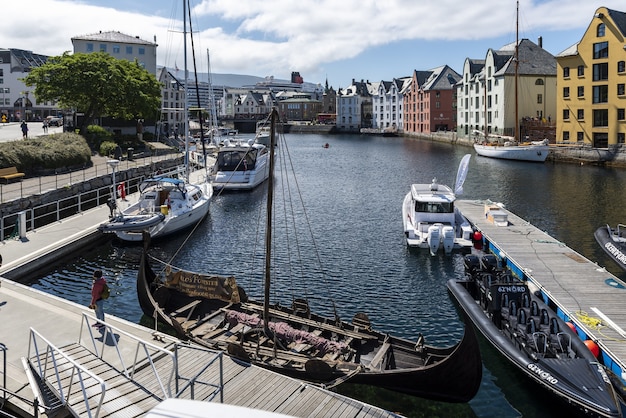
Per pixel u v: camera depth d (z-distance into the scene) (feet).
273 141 55.21
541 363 47.67
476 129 344.28
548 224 117.19
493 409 48.03
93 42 337.93
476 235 101.76
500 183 180.55
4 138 190.08
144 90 241.14
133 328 53.78
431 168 233.76
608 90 223.71
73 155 158.51
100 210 120.06
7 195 115.44
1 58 394.73
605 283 70.69
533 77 301.63
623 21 221.25
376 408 40.75
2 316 56.34
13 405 38.70
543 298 68.69
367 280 83.46
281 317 58.80
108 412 35.14
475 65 352.69
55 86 206.59
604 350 51.60
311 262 92.89
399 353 51.70
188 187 126.00
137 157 203.62
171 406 28.04
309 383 45.01
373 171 226.99
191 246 103.19
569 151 234.79
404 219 110.22
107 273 85.97
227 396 41.70
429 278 83.87
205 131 398.42
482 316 61.93
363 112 593.01
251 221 126.00
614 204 138.00
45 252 85.92
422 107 450.30
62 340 50.60
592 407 41.37
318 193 168.25
